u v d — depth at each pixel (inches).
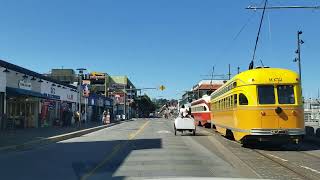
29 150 884.6
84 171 574.6
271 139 855.1
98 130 1747.0
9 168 612.1
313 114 2197.3
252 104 864.3
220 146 943.7
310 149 906.7
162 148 888.3
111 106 4188.0
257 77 870.4
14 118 1567.4
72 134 1316.4
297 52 1553.9
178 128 1338.6
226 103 1088.2
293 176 534.0
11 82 1467.8
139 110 7219.5
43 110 1838.1
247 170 579.5
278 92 864.9
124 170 574.2
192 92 3759.8
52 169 598.2
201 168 591.5
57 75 4008.4
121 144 1004.6
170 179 217.9
